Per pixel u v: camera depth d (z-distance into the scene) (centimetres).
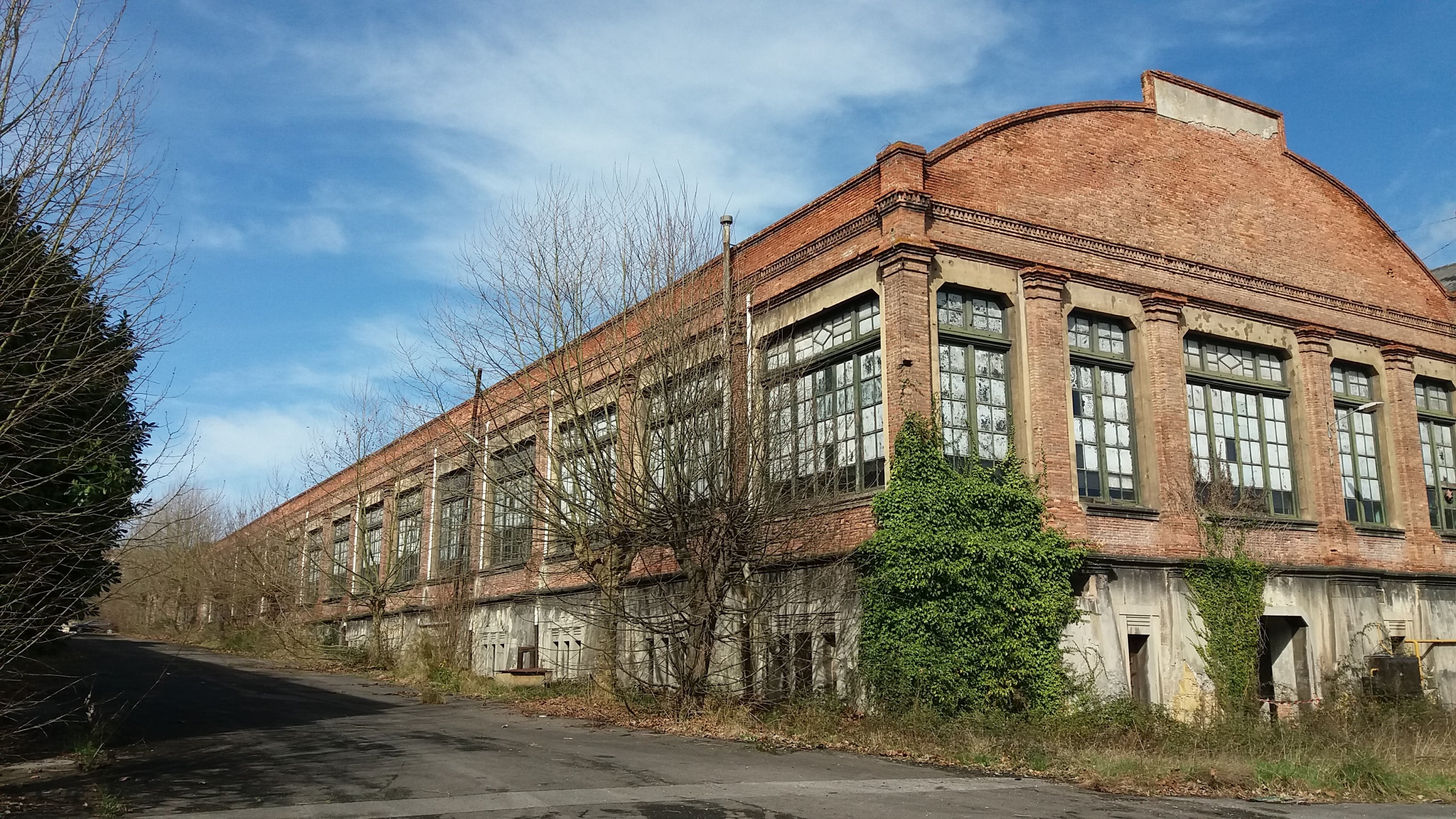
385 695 2417
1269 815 1145
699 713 1805
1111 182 2208
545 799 1041
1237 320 2319
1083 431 2064
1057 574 1847
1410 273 2717
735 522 1783
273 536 4300
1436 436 2700
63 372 1121
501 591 3097
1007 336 2012
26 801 1030
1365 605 2316
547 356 2034
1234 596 2058
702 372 1873
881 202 1925
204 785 1118
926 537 1750
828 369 2069
